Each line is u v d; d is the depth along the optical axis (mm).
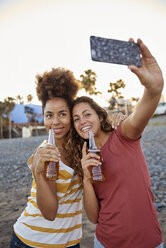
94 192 1618
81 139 1902
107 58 1031
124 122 1508
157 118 35031
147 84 1172
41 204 1502
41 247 1582
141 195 1442
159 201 3873
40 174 1467
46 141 1782
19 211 4043
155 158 7859
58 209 1636
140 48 1147
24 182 6195
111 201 1497
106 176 1522
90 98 1808
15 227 1690
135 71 1099
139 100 1354
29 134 36344
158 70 1180
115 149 1522
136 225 1402
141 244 1390
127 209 1425
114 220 1460
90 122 1715
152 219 1437
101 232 1557
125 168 1469
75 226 1738
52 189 1575
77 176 1763
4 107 41656
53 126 1783
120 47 1073
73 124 1882
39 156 1419
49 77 1772
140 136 1527
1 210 4145
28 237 1600
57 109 1770
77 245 1752
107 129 1748
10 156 11344
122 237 1422
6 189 5648
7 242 2938
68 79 1795
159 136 13688
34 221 1616
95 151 1520
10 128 41719
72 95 1836
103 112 1798
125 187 1455
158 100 1248
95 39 1019
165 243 2525
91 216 1653
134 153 1507
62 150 1855
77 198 1771
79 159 1798
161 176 5520
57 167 1529
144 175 1497
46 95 1787
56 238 1606
